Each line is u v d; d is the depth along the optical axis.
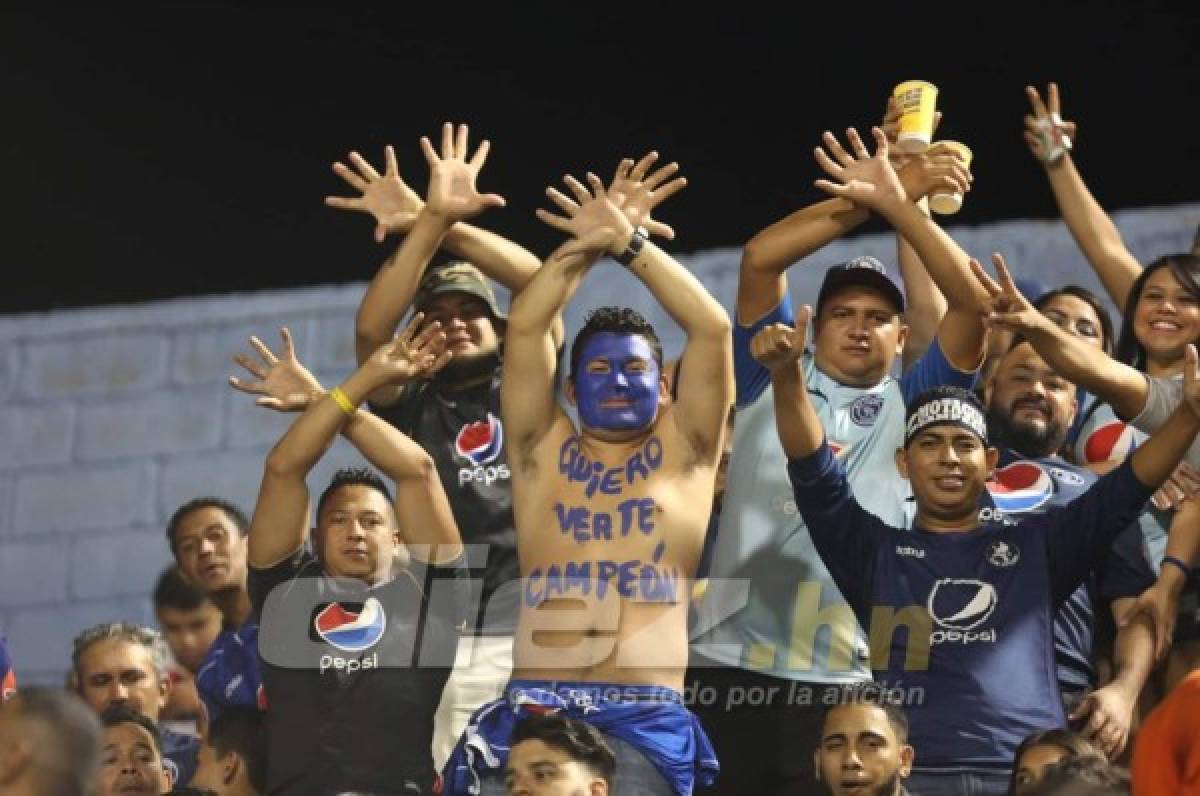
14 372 35.22
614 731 21.06
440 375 24.72
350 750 22.30
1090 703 21.75
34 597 34.22
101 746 14.84
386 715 22.42
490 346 24.72
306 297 34.66
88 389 35.03
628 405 21.98
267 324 34.69
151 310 35.12
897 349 23.69
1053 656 21.31
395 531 23.09
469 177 23.98
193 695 27.61
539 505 21.97
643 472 21.92
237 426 34.53
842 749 20.92
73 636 33.97
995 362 25.39
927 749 21.05
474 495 24.19
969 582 21.52
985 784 20.81
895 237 32.53
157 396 34.81
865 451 23.22
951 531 21.84
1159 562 23.47
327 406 22.91
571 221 22.39
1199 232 25.80
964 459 21.78
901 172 23.38
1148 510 23.67
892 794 20.88
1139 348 24.31
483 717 21.31
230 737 23.41
